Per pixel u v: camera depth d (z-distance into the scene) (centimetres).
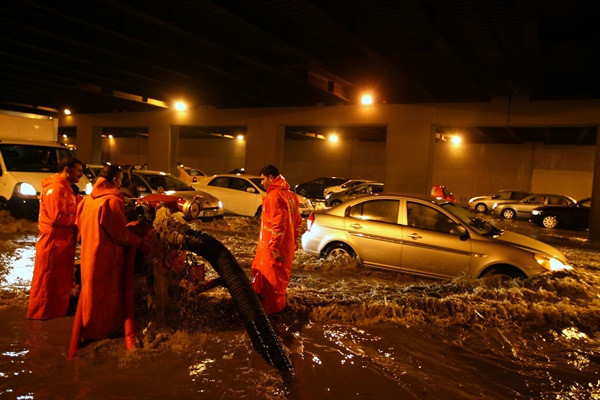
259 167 2153
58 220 479
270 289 512
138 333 459
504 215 2391
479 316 569
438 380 407
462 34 1153
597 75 1450
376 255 777
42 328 471
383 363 437
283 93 1812
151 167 2464
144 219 479
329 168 3606
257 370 407
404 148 1820
